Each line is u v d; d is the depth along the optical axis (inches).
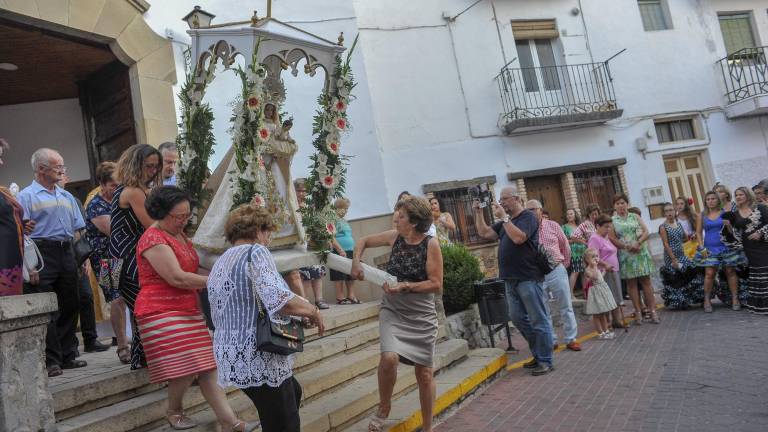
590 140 532.1
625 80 552.1
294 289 189.3
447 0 506.6
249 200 159.8
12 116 369.7
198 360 136.5
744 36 606.5
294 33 179.9
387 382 166.9
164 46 319.0
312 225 184.7
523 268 257.4
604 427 181.0
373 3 484.4
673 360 255.9
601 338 323.0
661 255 526.9
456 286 317.1
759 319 321.7
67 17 274.7
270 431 128.0
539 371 257.8
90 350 217.3
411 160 478.0
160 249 134.3
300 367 197.0
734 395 196.7
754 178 578.6
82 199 370.6
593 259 322.3
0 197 146.6
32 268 168.6
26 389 120.6
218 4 369.7
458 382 220.8
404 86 484.7
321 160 189.3
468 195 488.4
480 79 506.6
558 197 525.3
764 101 554.3
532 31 534.9
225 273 126.7
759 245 335.9
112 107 328.2
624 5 565.6
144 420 145.3
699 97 575.2
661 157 553.0
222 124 358.0
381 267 353.4
